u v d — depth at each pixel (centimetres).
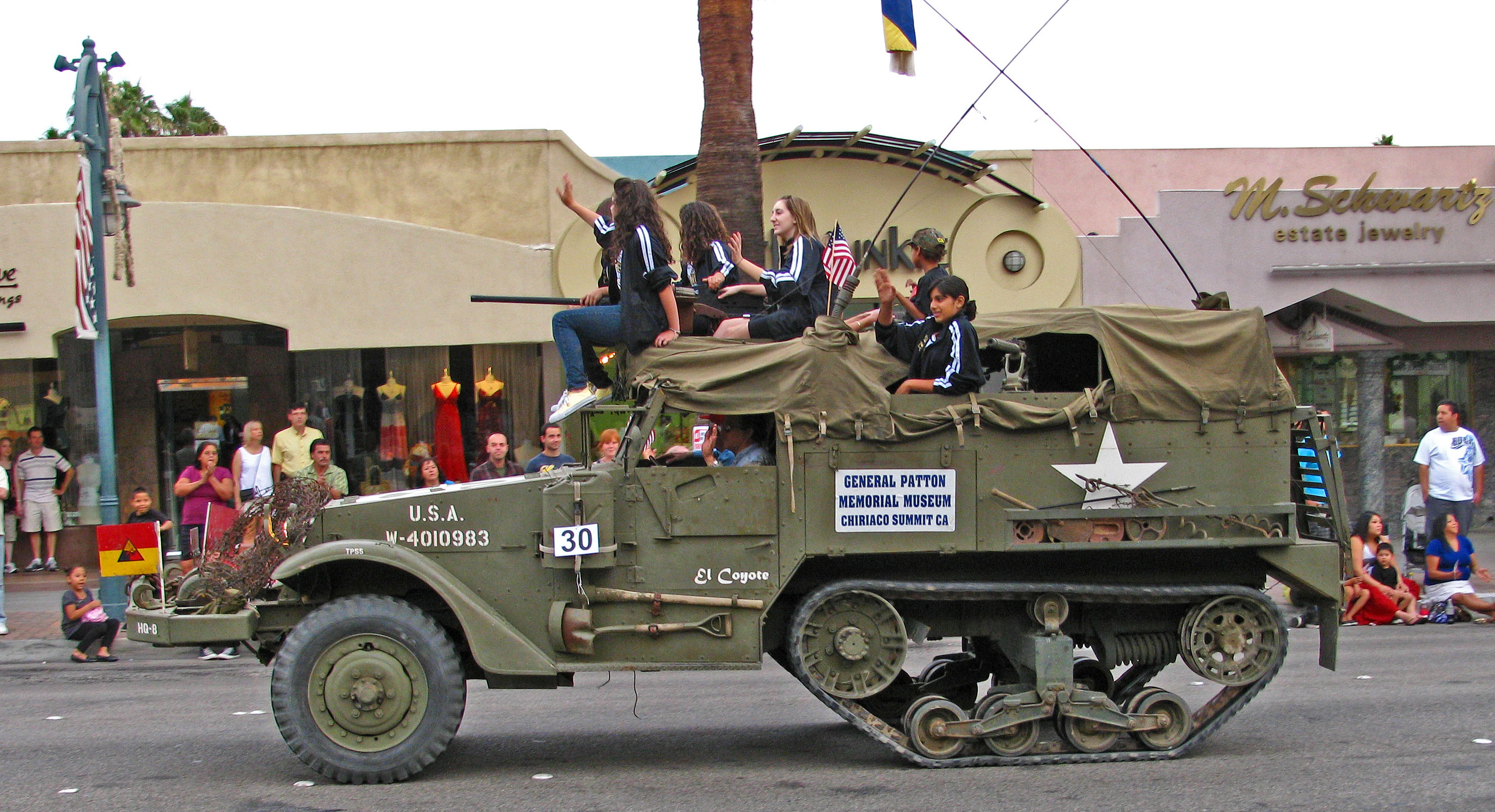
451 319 1561
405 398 1593
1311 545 672
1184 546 654
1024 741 654
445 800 588
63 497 1586
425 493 655
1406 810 562
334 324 1555
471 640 616
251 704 863
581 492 629
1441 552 1248
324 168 1623
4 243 1546
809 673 638
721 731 768
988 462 648
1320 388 1845
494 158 1627
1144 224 1652
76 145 1608
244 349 1611
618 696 905
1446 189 1686
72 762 680
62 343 1603
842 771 649
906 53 891
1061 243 1598
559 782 627
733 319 739
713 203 1328
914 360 703
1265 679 666
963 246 1592
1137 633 689
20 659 1057
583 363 723
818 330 652
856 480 642
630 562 636
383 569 664
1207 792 593
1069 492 651
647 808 571
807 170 1608
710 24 1323
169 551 1258
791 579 652
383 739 616
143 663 1047
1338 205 1678
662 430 707
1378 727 752
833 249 679
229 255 1548
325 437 1599
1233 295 1670
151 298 1542
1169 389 657
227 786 619
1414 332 1866
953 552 645
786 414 639
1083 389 754
